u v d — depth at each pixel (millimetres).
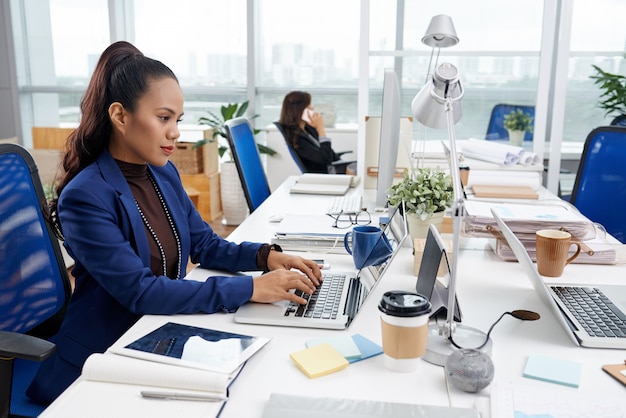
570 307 1309
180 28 5523
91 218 1302
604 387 998
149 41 5578
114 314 1378
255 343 1115
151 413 905
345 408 914
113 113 1362
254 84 5477
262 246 1562
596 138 2473
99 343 1369
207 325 1233
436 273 1247
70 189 1325
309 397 944
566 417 892
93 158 1432
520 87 3531
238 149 2482
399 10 3479
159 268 1506
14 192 1539
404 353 1036
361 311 1315
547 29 3432
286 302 1332
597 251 1653
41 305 1565
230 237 1863
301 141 4367
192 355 1062
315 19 5383
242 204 5027
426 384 1011
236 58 5520
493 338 1183
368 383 1011
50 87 5750
